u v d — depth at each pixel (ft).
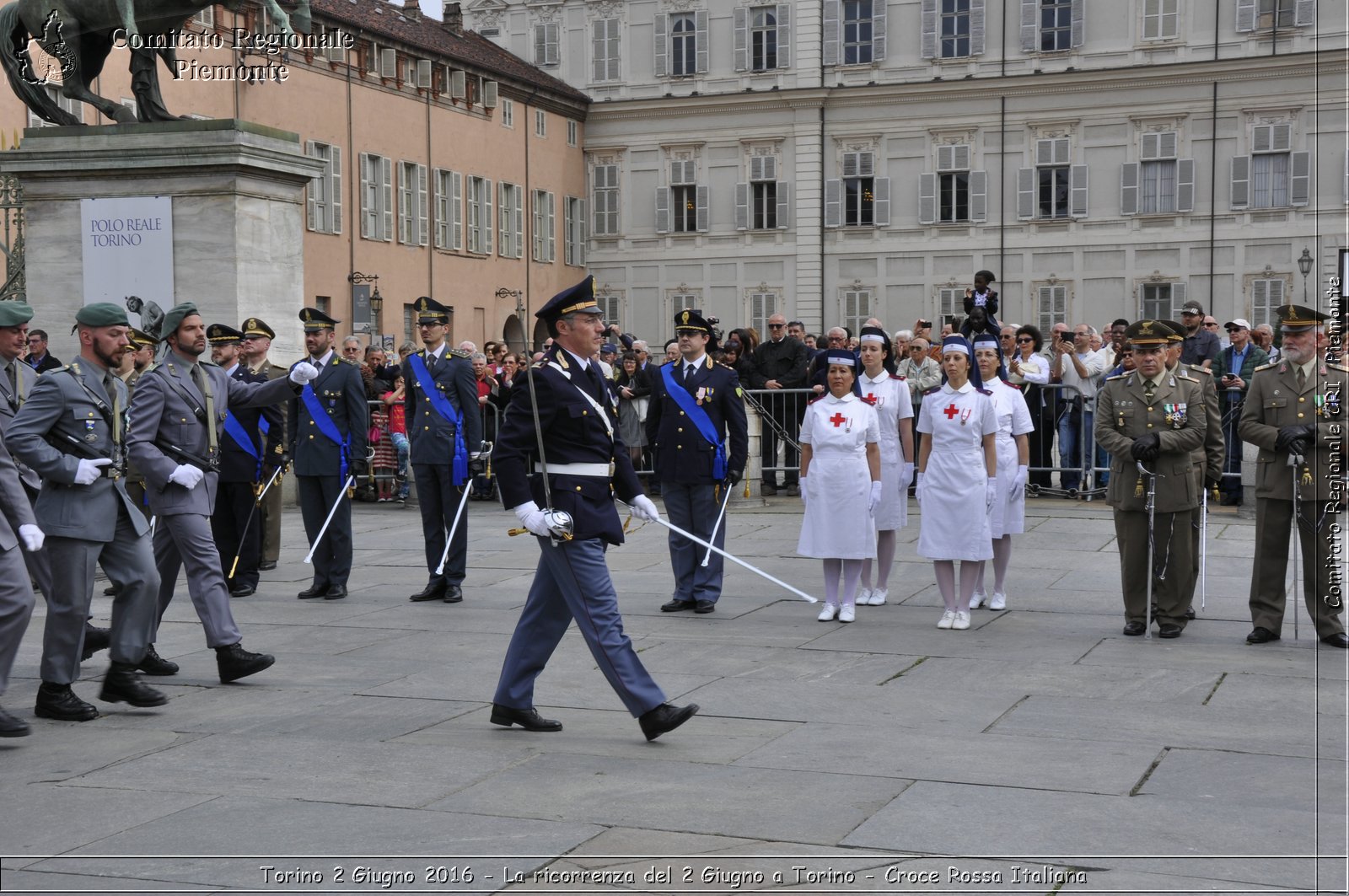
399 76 135.74
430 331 40.11
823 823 19.58
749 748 23.71
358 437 41.16
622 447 25.27
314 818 20.03
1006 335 62.23
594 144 170.09
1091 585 41.57
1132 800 20.66
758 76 160.76
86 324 26.78
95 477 26.08
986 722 25.59
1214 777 21.85
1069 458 61.62
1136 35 145.59
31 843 19.11
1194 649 32.32
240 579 41.29
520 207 158.40
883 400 38.91
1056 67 148.97
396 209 136.05
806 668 30.35
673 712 24.06
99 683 30.09
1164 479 33.40
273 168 55.77
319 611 38.60
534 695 28.02
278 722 25.91
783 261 161.68
